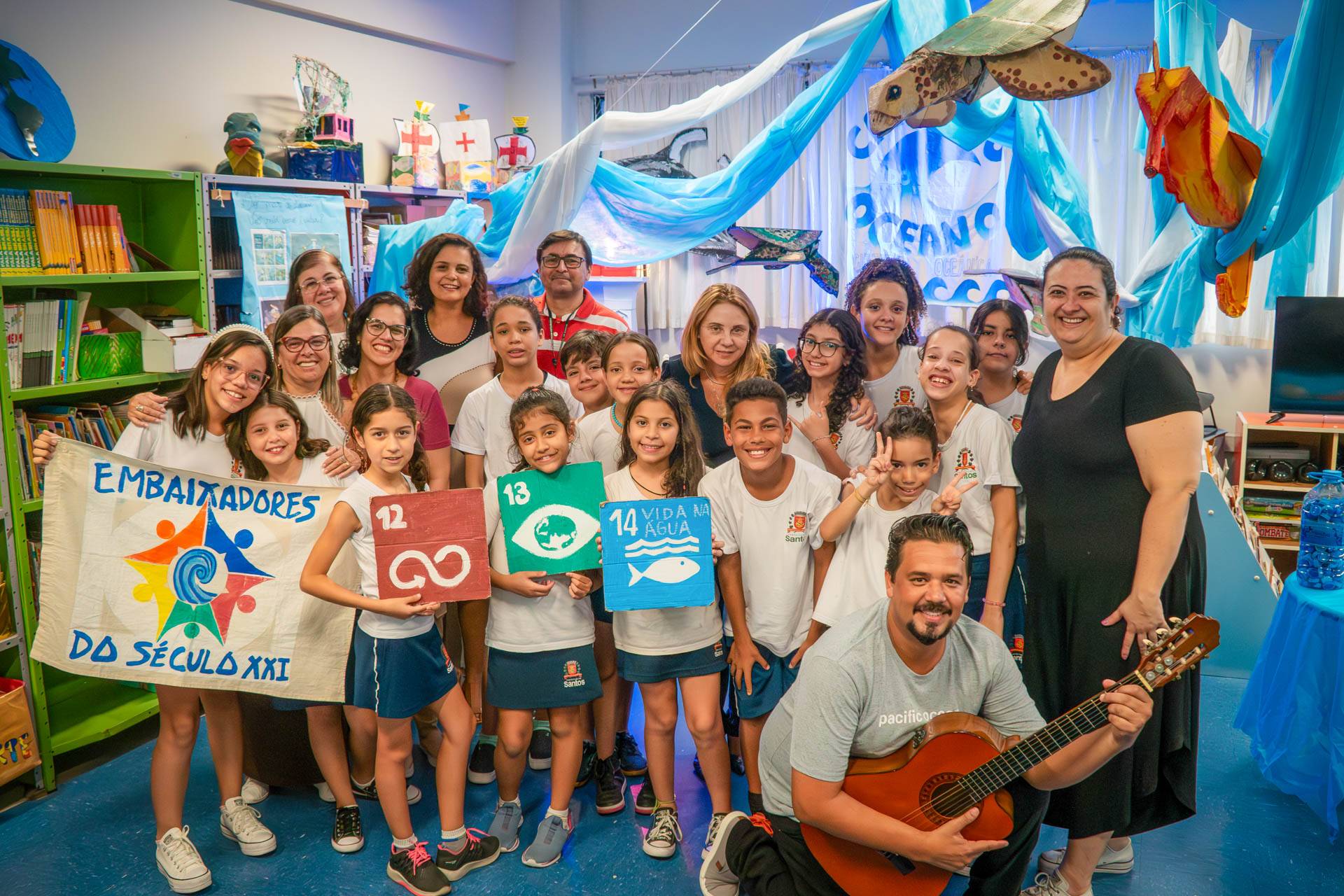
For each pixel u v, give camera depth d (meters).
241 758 3.14
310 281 3.68
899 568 2.13
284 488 2.91
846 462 3.26
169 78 4.60
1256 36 5.78
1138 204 5.99
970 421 2.86
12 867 2.93
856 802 2.17
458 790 2.87
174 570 2.87
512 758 2.98
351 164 5.00
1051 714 2.61
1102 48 6.00
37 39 4.00
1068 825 2.54
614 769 3.24
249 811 3.04
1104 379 2.50
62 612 2.86
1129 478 2.48
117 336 3.79
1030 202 4.70
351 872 2.91
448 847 2.85
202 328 4.07
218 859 2.97
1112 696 2.03
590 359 3.33
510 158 6.29
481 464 3.38
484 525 2.76
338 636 2.94
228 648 2.88
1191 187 3.42
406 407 2.76
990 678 2.27
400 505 2.71
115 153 4.35
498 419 3.33
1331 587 3.30
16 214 3.47
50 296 3.75
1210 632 1.97
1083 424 2.51
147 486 2.87
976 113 4.21
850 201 6.47
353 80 5.73
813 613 2.81
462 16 6.45
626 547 2.77
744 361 3.23
